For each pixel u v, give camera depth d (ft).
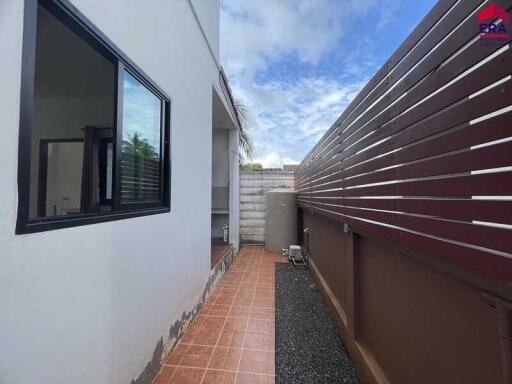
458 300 3.52
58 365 3.87
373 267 6.58
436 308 3.99
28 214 3.45
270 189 25.41
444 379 3.80
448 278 3.71
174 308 8.29
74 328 4.20
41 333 3.60
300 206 20.49
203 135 11.55
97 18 4.81
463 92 3.11
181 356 7.83
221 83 15.65
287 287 13.94
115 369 5.27
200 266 11.09
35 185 11.98
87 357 4.48
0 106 3.12
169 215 7.95
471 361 3.28
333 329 9.49
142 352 6.33
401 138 4.61
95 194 9.22
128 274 5.77
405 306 4.94
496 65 2.64
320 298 12.40
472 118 2.96
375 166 5.81
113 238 5.26
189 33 9.78
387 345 5.72
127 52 5.79
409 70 4.35
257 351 8.11
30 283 3.46
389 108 5.09
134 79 6.28
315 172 14.17
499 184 2.60
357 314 7.52
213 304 11.72
